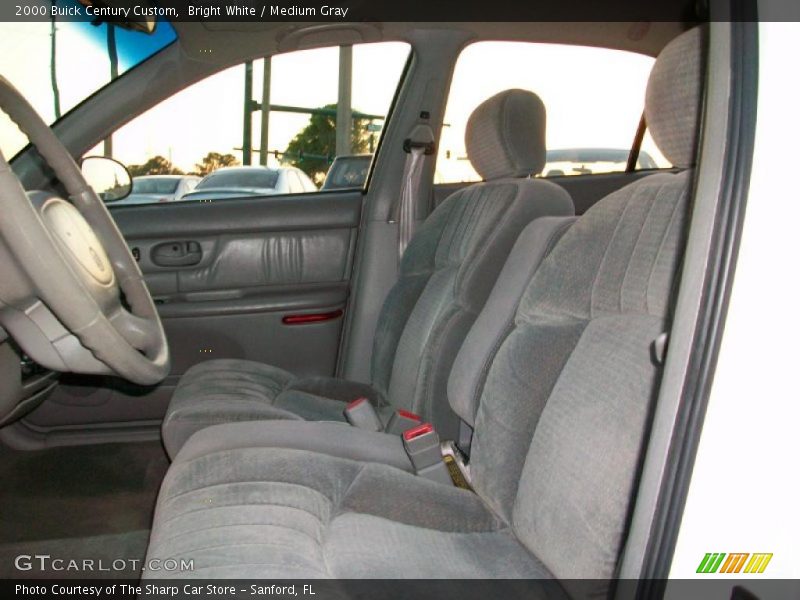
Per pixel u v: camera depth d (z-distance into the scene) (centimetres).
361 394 239
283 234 271
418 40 256
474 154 212
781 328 83
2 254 118
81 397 264
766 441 85
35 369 191
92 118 233
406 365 216
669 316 109
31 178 225
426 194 276
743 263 81
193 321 268
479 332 173
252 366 242
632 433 109
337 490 144
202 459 149
